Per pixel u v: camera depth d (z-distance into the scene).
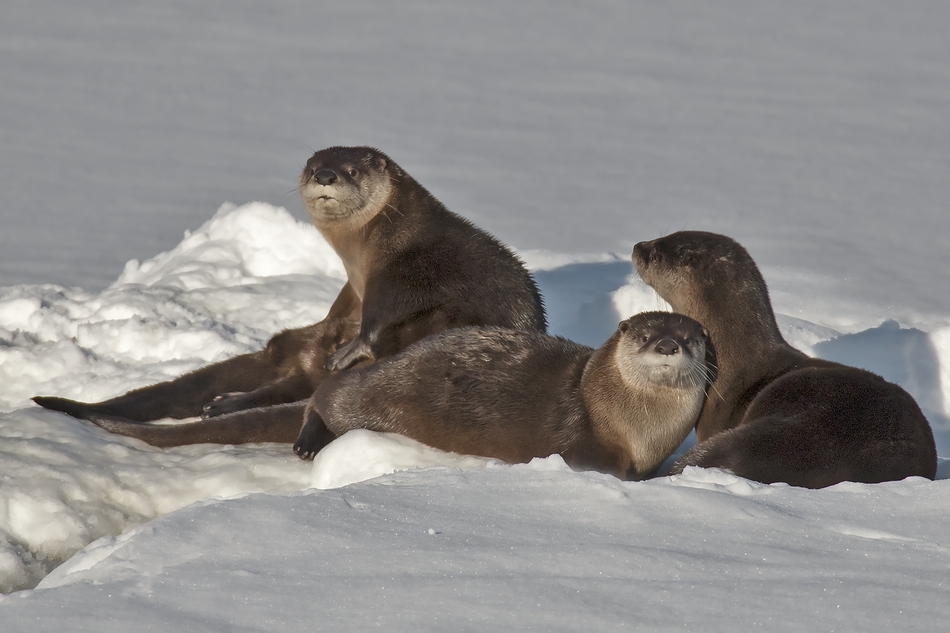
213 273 35.75
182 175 83.25
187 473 21.70
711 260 23.59
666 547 12.83
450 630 10.43
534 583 11.57
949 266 52.88
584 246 58.41
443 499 14.89
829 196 77.62
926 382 28.89
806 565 12.19
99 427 24.00
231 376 26.84
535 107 134.88
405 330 26.53
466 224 28.06
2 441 21.92
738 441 19.67
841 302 36.34
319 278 35.94
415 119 122.50
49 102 130.88
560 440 21.58
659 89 155.25
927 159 99.56
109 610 10.84
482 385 22.28
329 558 12.45
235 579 11.73
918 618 10.60
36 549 19.22
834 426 19.52
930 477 19.28
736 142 108.50
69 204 69.94
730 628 10.45
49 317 31.44
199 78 163.75
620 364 21.27
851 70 182.12
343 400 23.11
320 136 108.25
